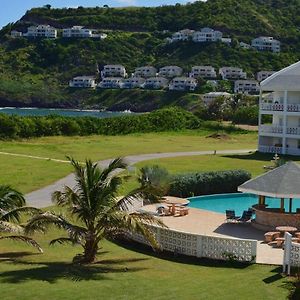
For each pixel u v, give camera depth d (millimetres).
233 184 43750
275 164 50438
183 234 24656
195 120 104812
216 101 135000
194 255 24438
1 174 48000
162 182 38438
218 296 18109
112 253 24906
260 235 28938
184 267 23047
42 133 85812
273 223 29938
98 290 18641
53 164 55219
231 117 131750
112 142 80125
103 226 22188
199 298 17859
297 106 69375
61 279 20016
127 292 18531
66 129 89000
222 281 20297
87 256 22953
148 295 18219
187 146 77812
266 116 110250
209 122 106312
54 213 22844
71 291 18438
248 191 30641
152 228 25672
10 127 80312
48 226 23172
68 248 25594
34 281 19625
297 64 72125
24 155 62281
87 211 21984
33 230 22406
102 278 20344
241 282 20078
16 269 21406
